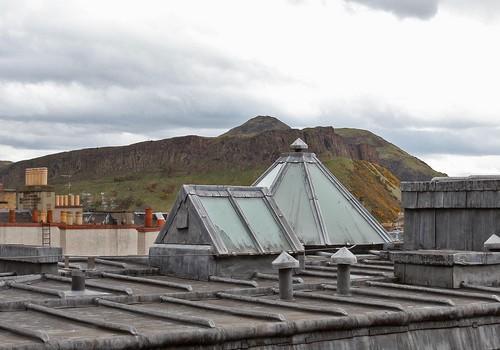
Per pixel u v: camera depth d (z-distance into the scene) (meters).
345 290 19.56
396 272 22.48
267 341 14.26
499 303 18.00
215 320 15.22
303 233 32.03
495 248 23.03
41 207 76.56
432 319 16.66
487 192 25.44
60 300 17.14
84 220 76.44
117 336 12.76
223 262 23.38
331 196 33.97
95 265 26.83
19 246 24.31
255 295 20.08
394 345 15.96
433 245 26.89
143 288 21.12
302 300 18.86
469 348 17.19
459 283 21.19
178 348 13.17
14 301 16.81
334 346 15.11
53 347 11.93
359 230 33.06
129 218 72.56
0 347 11.57
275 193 33.47
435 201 26.78
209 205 24.42
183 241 24.34
